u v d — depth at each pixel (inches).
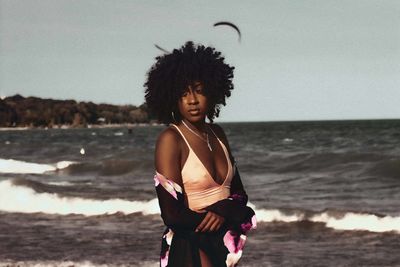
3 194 708.0
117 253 394.0
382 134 3154.5
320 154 1231.5
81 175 1235.2
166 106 114.4
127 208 618.5
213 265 110.5
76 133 5925.2
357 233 468.8
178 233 112.0
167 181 108.9
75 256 385.4
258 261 374.3
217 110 117.2
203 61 111.5
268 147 2193.7
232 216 109.3
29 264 362.6
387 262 366.0
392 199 697.0
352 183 889.5
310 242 438.6
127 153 1669.5
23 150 2314.2
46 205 665.6
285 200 719.1
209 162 112.1
